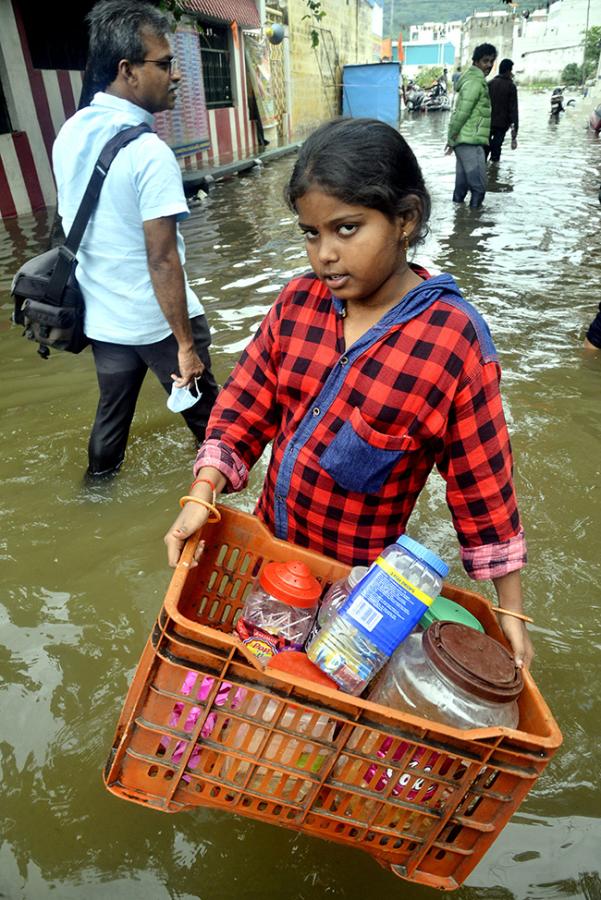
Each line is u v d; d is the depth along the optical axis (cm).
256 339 168
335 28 2191
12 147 843
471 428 146
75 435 366
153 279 282
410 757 129
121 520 302
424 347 141
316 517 168
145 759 137
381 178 124
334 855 178
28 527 296
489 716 134
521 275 622
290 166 1359
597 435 367
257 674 123
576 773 201
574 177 1100
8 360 457
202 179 1080
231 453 168
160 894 168
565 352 466
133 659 232
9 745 202
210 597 182
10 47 826
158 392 415
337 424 152
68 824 182
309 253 136
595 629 252
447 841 142
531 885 172
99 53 267
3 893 166
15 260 668
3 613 250
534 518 307
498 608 158
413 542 141
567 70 4612
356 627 139
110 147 268
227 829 182
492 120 1205
